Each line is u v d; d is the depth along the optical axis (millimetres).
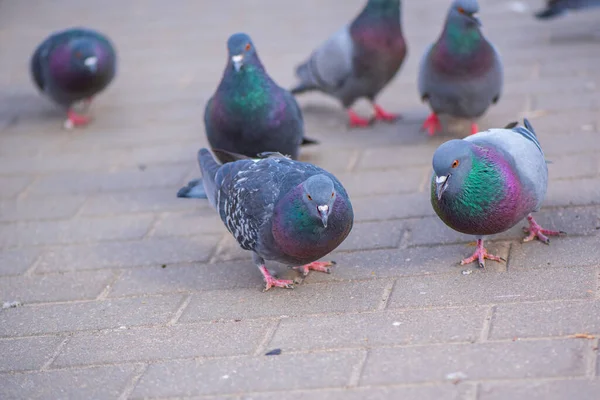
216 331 2381
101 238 2629
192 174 2799
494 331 2311
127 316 2436
